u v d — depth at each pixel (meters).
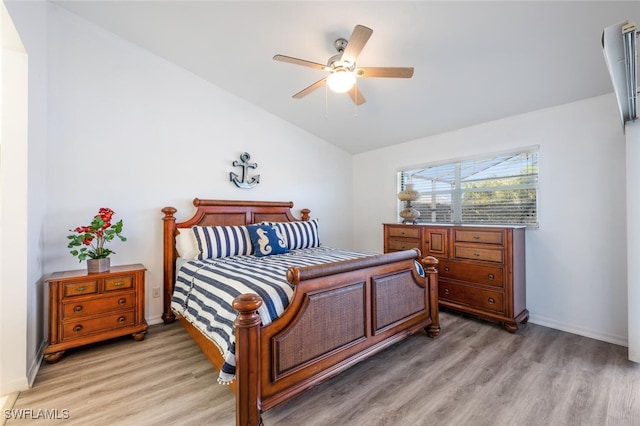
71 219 2.59
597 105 2.53
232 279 1.99
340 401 1.74
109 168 2.78
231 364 1.52
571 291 2.68
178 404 1.71
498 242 2.77
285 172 4.07
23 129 1.91
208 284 2.14
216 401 1.74
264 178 3.86
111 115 2.79
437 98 2.98
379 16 2.10
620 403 1.69
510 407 1.68
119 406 1.69
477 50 2.27
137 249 2.93
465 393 1.81
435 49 2.33
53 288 2.21
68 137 2.57
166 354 2.33
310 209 4.36
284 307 1.65
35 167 2.11
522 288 2.87
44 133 2.35
